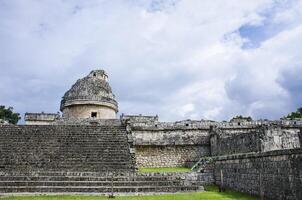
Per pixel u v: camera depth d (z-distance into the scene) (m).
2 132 23.66
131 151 21.50
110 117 36.06
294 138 16.55
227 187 16.84
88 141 22.97
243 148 18.75
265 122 28.97
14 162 19.36
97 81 37.38
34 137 23.17
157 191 15.98
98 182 16.25
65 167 19.09
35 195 14.70
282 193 11.75
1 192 14.95
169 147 26.64
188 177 18.23
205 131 27.58
